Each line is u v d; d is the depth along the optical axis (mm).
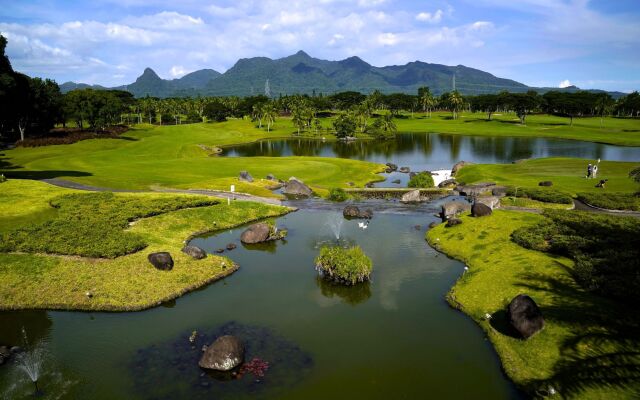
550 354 23875
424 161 114125
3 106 93188
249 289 34938
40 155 98250
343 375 23594
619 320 25125
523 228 41906
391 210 58906
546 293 29641
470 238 43125
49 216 49156
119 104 166250
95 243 39750
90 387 22797
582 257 33281
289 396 21906
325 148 146250
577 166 82625
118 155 106375
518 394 22016
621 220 42750
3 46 79562
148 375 23734
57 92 162125
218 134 173250
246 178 74000
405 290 34344
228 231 50812
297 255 42469
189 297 33750
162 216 51156
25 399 21875
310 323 29312
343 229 50344
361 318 29938
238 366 24312
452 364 24641
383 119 188500
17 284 33875
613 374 21250
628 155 113000
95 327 29234
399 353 25703
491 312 29484
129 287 33875
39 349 26656
